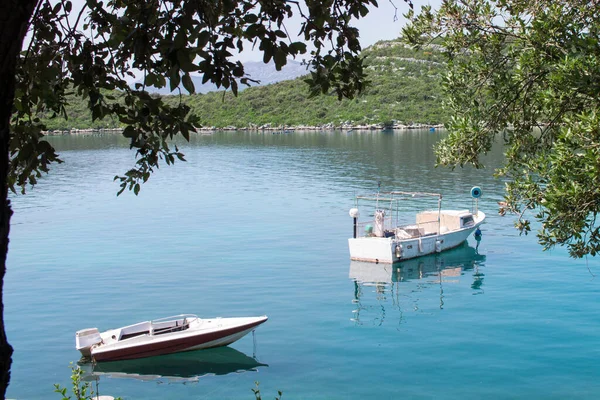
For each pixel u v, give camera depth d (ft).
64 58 24.04
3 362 14.46
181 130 23.36
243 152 364.58
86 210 167.22
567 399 57.16
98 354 68.64
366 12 23.76
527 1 39.52
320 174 240.12
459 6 40.96
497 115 41.09
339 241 126.52
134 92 23.09
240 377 64.49
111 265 107.76
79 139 546.26
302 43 18.67
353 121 611.88
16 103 23.27
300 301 88.58
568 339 71.31
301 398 59.16
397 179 217.15
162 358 69.87
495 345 70.38
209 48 18.80
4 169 14.26
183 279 99.19
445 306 85.71
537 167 35.96
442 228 126.31
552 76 34.32
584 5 37.19
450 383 61.16
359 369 65.10
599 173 30.48
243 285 96.12
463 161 41.45
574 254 36.42
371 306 86.38
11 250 119.65
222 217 154.10
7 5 13.42
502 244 121.49
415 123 591.37
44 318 81.87
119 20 22.39
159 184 223.10
